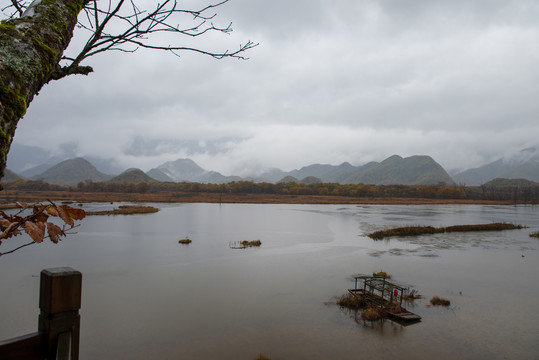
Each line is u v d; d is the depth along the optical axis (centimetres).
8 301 2198
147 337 1739
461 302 2227
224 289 2502
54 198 13700
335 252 3875
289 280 2730
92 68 258
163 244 4366
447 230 5656
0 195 13538
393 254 3753
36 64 189
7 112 167
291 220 7769
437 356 1578
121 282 2662
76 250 3903
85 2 256
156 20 283
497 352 1611
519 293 2411
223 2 306
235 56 329
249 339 1727
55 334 187
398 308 2038
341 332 1806
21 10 250
